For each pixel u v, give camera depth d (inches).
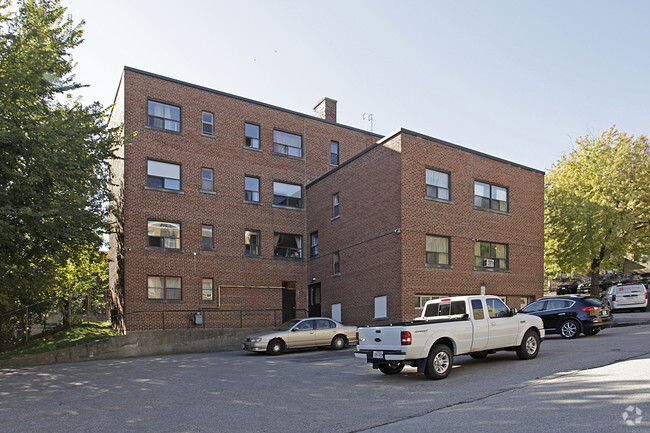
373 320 881.5
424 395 367.6
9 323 1011.9
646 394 309.0
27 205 627.8
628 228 1202.0
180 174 989.2
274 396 393.4
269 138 1118.4
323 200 1082.1
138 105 957.8
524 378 404.5
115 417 340.8
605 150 1288.1
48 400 415.2
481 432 260.4
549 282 1958.7
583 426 255.6
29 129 600.7
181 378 514.3
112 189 1013.8
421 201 868.0
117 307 960.9
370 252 908.6
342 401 362.6
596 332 741.9
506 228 988.6
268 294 1061.8
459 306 487.8
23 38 707.4
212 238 1009.5
